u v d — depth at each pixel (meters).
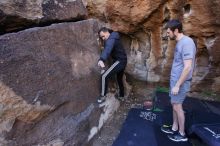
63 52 3.45
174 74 3.41
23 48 2.78
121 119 4.53
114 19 4.96
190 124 4.10
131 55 5.52
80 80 3.76
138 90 5.50
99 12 4.91
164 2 4.64
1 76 2.49
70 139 3.31
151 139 3.79
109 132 4.13
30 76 2.81
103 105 4.35
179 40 3.31
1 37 2.60
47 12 3.46
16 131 2.65
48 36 3.20
